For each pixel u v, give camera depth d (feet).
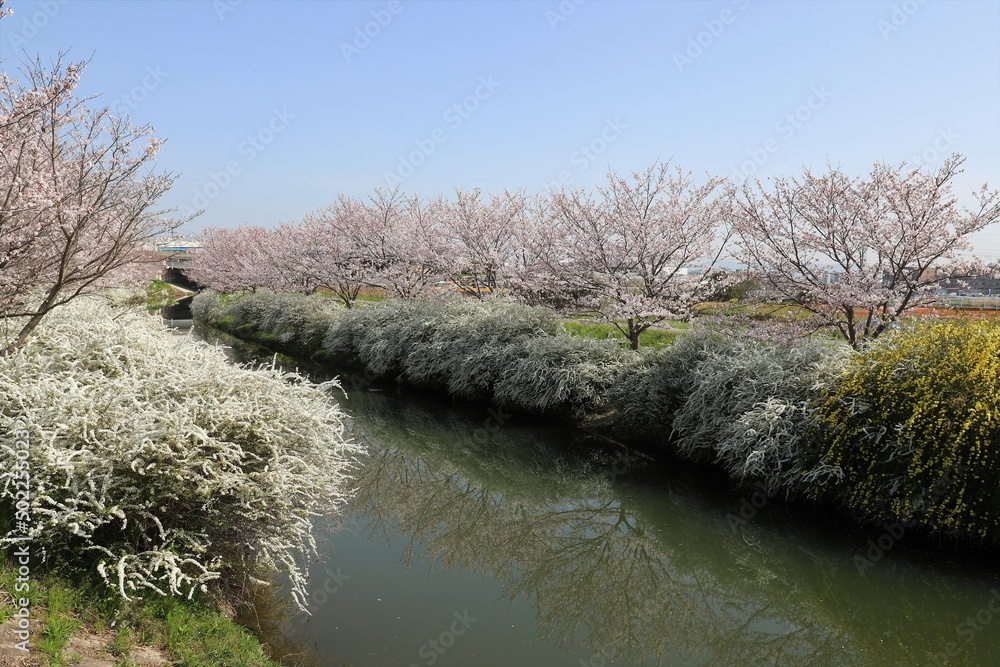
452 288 56.13
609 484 28.22
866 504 21.27
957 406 20.13
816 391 24.32
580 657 16.40
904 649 16.80
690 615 19.16
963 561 19.39
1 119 14.94
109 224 19.27
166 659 11.72
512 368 38.60
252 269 91.40
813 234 29.86
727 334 30.60
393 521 25.39
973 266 27.78
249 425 15.64
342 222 67.00
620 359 35.27
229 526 14.92
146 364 17.61
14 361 16.30
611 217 38.45
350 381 51.13
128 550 13.30
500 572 21.49
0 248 17.11
